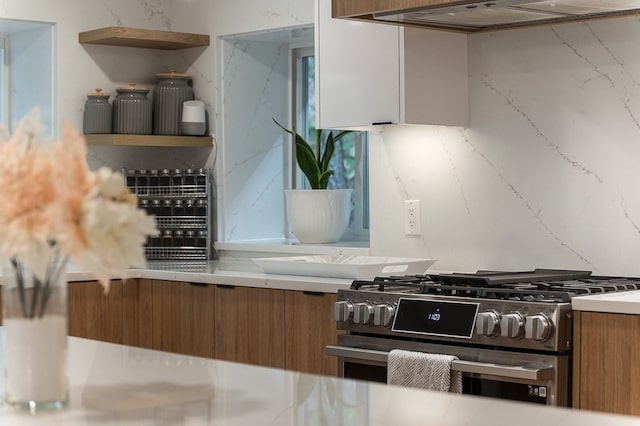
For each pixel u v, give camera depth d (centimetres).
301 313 370
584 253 358
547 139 367
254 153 512
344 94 389
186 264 468
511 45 377
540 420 146
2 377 186
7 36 510
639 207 343
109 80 500
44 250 153
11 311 159
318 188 471
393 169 415
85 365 199
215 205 501
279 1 472
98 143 482
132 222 153
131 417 151
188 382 179
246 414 152
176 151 518
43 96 491
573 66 360
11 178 151
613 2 319
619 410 282
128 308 437
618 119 348
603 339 285
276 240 510
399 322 319
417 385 307
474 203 389
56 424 146
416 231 407
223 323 402
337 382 179
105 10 498
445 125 381
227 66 502
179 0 515
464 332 304
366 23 380
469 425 143
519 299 303
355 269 367
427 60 374
